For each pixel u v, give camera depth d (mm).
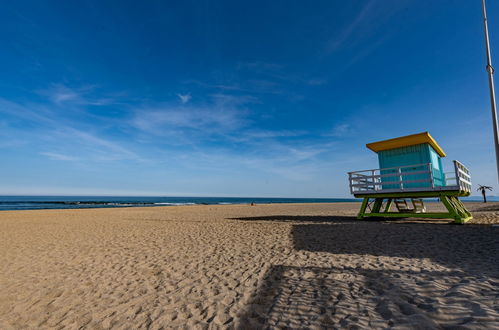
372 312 3023
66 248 7992
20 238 9984
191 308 3641
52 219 17344
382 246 6535
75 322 3406
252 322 3121
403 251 5906
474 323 2514
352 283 4043
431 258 5184
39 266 6062
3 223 15258
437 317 2736
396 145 12273
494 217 11875
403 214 11477
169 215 19859
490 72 8758
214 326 3104
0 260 6695
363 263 5090
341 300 3443
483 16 9125
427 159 11508
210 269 5406
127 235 10211
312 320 3002
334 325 2836
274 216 17094
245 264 5613
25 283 4938
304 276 4566
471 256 5148
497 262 4617
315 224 11539
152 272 5379
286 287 4125
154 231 11148
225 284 4488
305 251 6441
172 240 8914
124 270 5582
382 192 11734
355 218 13914
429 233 7949
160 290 4379
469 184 12367
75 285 4770
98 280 4996
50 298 4215
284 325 2957
